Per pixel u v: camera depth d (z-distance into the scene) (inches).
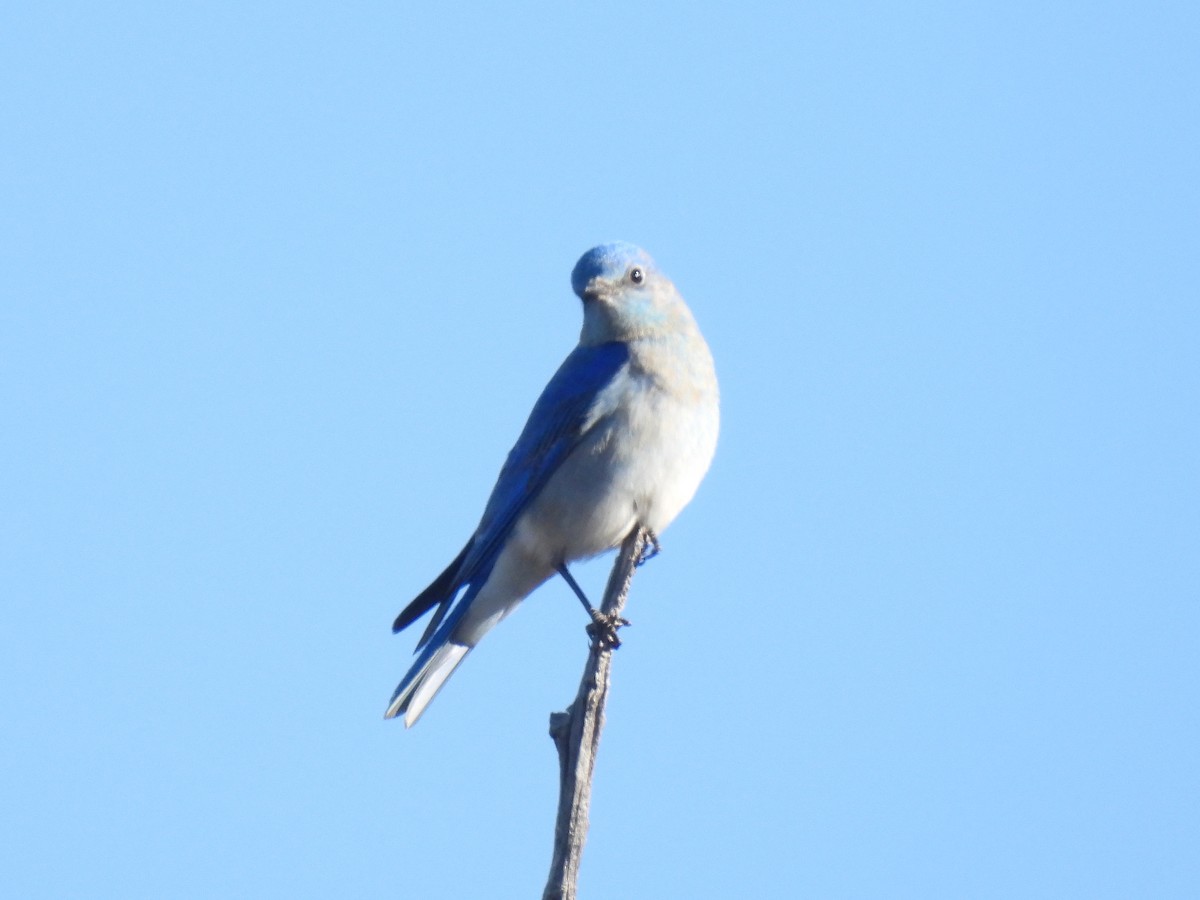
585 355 541.3
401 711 530.0
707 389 536.4
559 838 379.9
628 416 522.0
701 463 535.8
